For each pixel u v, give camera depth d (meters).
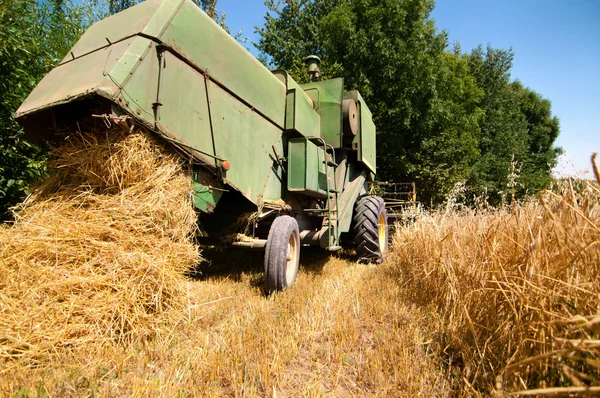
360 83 13.03
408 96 13.09
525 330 1.83
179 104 2.87
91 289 2.19
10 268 2.18
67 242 2.30
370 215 5.67
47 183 2.78
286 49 16.08
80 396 1.67
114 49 2.71
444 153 14.05
